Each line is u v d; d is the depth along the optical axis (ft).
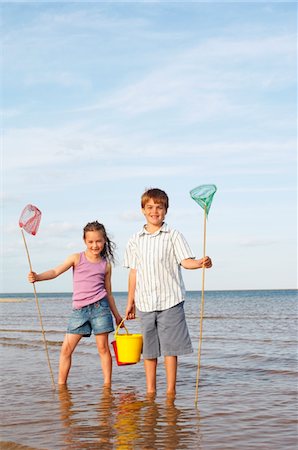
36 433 13.48
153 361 18.03
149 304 17.46
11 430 13.84
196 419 14.60
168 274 17.39
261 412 15.34
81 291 19.25
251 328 51.80
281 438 12.71
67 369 20.10
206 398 17.37
